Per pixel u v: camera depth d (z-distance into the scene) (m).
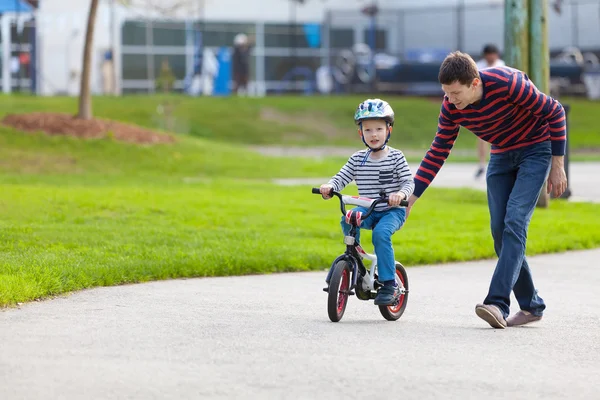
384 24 107.88
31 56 87.31
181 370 13.41
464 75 16.81
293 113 87.62
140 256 24.00
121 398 11.95
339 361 14.19
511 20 37.56
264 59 105.19
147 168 50.59
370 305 20.12
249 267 24.22
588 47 104.88
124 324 16.77
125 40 99.19
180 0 83.25
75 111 73.56
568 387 13.09
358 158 18.19
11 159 48.53
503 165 18.22
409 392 12.52
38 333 15.73
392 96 99.75
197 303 19.36
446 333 16.84
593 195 44.25
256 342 15.47
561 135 17.67
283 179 50.44
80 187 39.97
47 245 24.91
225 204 35.69
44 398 11.88
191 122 81.25
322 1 106.38
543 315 19.16
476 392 12.66
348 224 17.95
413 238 29.81
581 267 26.53
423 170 18.47
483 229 32.50
